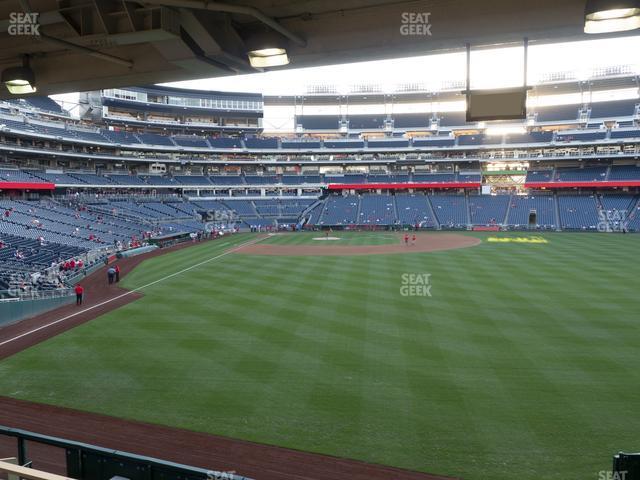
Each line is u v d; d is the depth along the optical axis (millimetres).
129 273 36188
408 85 88562
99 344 18219
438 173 84688
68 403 12953
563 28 6430
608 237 56781
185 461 10062
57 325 21250
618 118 77375
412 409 12312
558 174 77188
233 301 24875
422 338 18172
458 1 6535
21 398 13305
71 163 69000
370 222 76500
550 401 12648
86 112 76500
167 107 82000
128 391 13719
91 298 27234
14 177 55062
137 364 15914
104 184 67625
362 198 83188
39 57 8469
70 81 8547
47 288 26906
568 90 80438
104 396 13391
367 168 89188
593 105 79312
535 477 9312
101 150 73750
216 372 15070
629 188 72812
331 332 19062
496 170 82688
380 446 10555
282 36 7070
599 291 26016
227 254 45281
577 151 77438
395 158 85938
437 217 75312
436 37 6867
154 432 11312
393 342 17734
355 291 26734
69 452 6281
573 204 72188
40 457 10125
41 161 64375
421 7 6695
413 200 80812
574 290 26328
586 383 13789
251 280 30844
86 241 47594
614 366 15078
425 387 13688
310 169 90125
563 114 81062
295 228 76688
